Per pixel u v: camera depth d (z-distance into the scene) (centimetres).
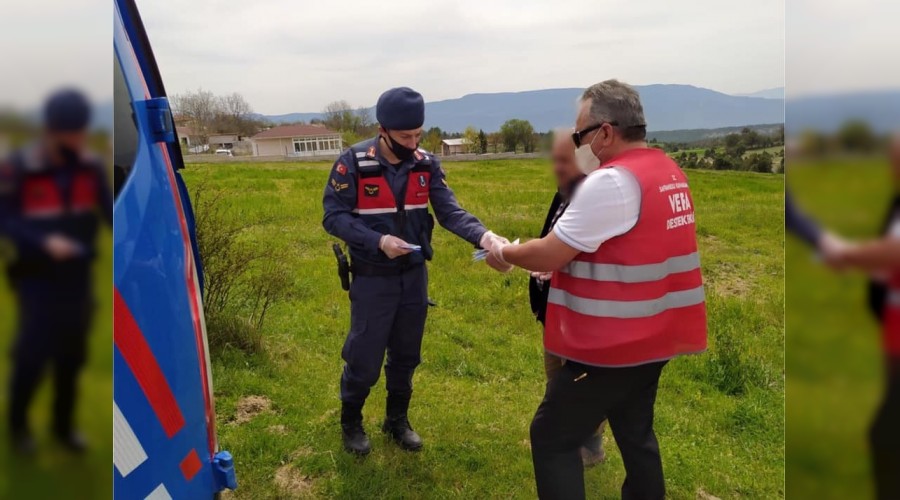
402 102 288
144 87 164
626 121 222
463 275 762
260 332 489
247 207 1223
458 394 433
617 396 227
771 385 470
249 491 312
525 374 475
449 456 347
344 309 612
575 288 222
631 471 248
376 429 372
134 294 136
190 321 167
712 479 336
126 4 160
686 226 223
